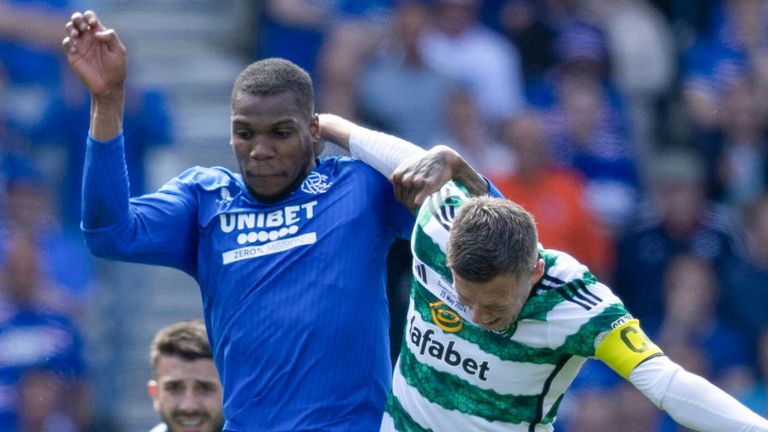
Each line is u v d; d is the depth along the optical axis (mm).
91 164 20141
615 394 40375
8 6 47969
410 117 45812
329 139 21422
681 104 51688
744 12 51719
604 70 49219
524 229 18766
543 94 48781
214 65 50344
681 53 52594
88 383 41938
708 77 51000
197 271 21125
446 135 45312
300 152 20359
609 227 46125
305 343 20156
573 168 46969
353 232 20594
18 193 42438
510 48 49500
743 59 51000
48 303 41438
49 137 43781
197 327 24078
